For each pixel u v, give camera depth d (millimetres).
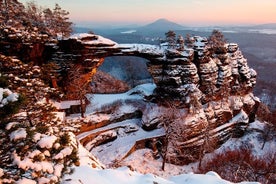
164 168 42594
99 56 48531
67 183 10797
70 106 44906
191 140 47219
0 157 7844
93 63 48250
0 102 7262
